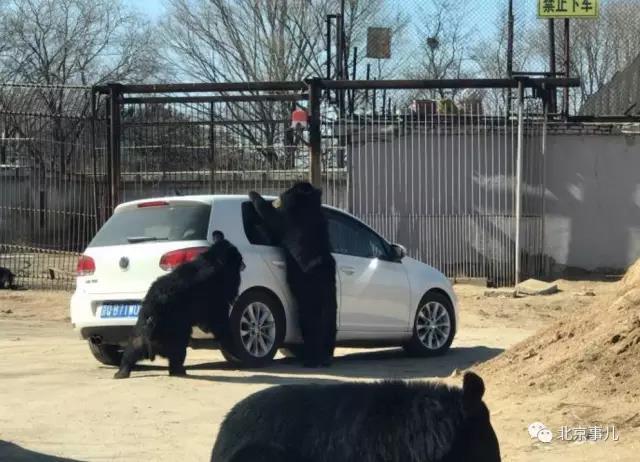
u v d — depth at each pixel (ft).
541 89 56.70
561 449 19.33
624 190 57.57
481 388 10.54
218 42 112.88
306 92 57.21
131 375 29.99
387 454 10.48
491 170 57.41
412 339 35.86
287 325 32.04
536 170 57.36
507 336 42.06
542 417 21.13
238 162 58.65
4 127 58.80
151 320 28.40
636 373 22.18
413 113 58.08
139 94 61.93
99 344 31.60
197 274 28.45
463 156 57.62
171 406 25.21
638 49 76.69
